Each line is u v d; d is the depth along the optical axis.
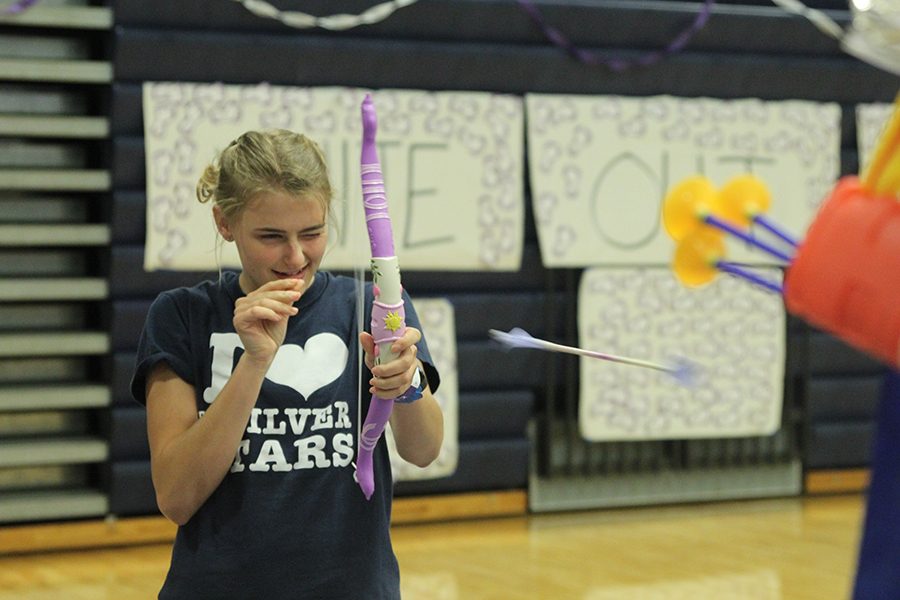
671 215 2.32
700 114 10.39
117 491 8.98
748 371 10.52
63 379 9.26
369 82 9.60
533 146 9.98
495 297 9.95
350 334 2.96
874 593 1.92
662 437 10.29
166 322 2.94
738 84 10.56
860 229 1.88
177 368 2.88
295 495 2.82
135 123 9.05
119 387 8.97
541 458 10.19
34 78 8.88
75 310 9.37
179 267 9.08
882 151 1.88
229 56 9.20
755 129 10.55
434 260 9.77
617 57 10.19
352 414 2.90
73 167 9.31
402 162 9.65
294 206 2.75
